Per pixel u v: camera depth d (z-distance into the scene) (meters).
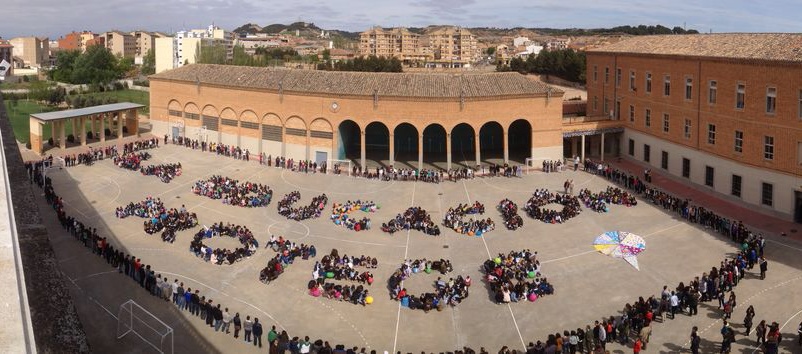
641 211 69.94
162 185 82.19
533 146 90.94
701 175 79.38
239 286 52.25
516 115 89.62
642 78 91.56
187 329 44.56
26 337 8.73
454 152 104.69
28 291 10.88
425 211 72.12
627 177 81.25
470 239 63.69
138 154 96.62
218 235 63.62
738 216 68.31
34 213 14.81
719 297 46.69
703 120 78.12
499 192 79.25
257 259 57.88
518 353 42.19
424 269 55.62
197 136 107.19
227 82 101.06
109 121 114.38
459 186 82.00
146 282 50.00
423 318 47.50
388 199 77.12
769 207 68.44
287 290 51.75
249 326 43.06
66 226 63.06
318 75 96.75
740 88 71.31
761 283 50.91
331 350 40.25
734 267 50.22
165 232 62.25
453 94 87.44
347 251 60.50
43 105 171.38
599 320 46.34
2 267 10.54
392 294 50.84
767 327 42.91
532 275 53.19
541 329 45.44
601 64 103.12
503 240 63.03
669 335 43.34
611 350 41.56
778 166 66.62
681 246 59.50
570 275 54.31
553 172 88.62
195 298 46.50
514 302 49.62
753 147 69.75
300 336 44.47
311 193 79.75
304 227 67.12
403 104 88.31
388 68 195.50
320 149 94.19
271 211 72.44
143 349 41.19
